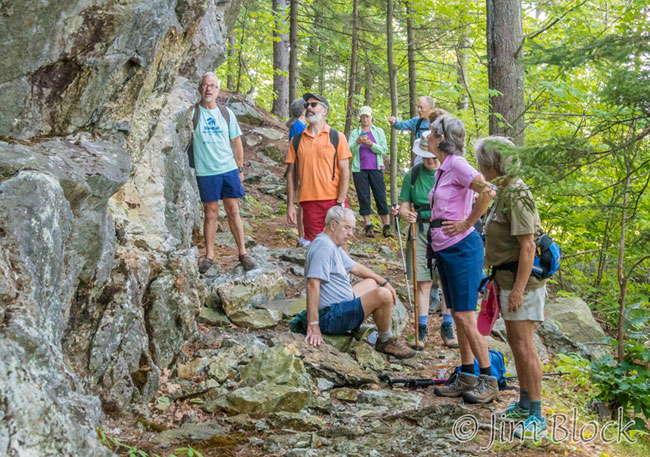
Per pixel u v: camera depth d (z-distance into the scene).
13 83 3.14
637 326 5.41
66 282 3.16
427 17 11.93
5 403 2.05
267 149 12.05
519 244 3.62
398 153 15.93
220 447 3.44
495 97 7.37
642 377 4.73
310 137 6.26
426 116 7.09
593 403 4.72
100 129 3.77
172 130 5.39
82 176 3.08
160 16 3.78
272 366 4.27
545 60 3.22
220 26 7.72
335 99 18.28
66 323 3.29
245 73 15.88
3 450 1.99
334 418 3.97
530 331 3.69
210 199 6.16
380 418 3.94
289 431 3.71
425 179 5.58
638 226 6.89
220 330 5.21
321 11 14.08
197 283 5.11
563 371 5.33
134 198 4.71
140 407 3.77
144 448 3.30
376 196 9.16
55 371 2.46
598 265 8.57
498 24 7.29
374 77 13.73
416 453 3.44
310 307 4.98
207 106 6.12
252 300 5.66
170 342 4.40
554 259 3.62
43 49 3.16
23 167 2.85
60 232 2.83
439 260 4.30
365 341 5.32
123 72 3.73
